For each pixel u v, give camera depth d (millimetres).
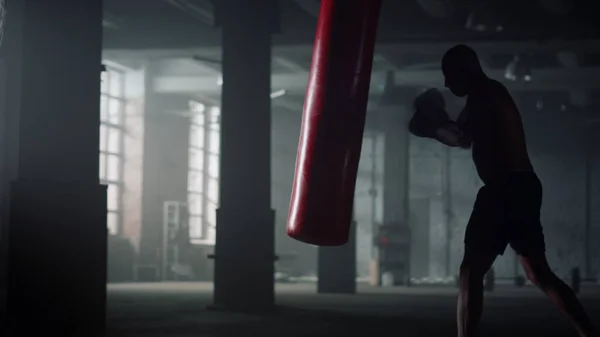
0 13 6051
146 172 22516
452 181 27703
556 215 27062
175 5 13375
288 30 15102
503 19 13227
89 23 6566
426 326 8062
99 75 6660
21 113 6395
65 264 6348
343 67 3312
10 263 6309
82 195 6461
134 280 22328
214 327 7875
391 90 19938
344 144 3295
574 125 25938
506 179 3863
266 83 10852
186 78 22281
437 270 27641
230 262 10750
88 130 6547
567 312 3873
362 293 16266
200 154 25531
